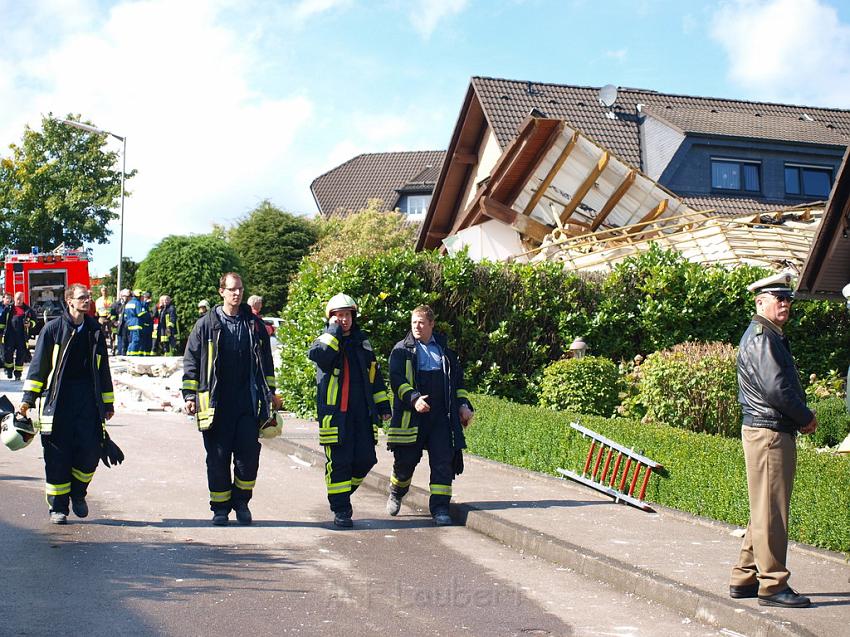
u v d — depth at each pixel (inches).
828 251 490.3
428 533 342.6
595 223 962.7
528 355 637.9
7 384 881.5
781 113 1402.6
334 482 343.3
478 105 1171.9
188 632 222.7
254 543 314.5
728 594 251.1
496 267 638.5
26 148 2185.0
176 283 1279.5
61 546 299.6
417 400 353.7
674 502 370.6
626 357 657.6
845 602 244.5
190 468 455.5
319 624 232.8
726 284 660.7
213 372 336.2
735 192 1245.7
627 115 1296.8
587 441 420.2
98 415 335.0
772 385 239.3
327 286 609.3
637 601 264.4
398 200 2222.0
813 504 308.5
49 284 1349.7
